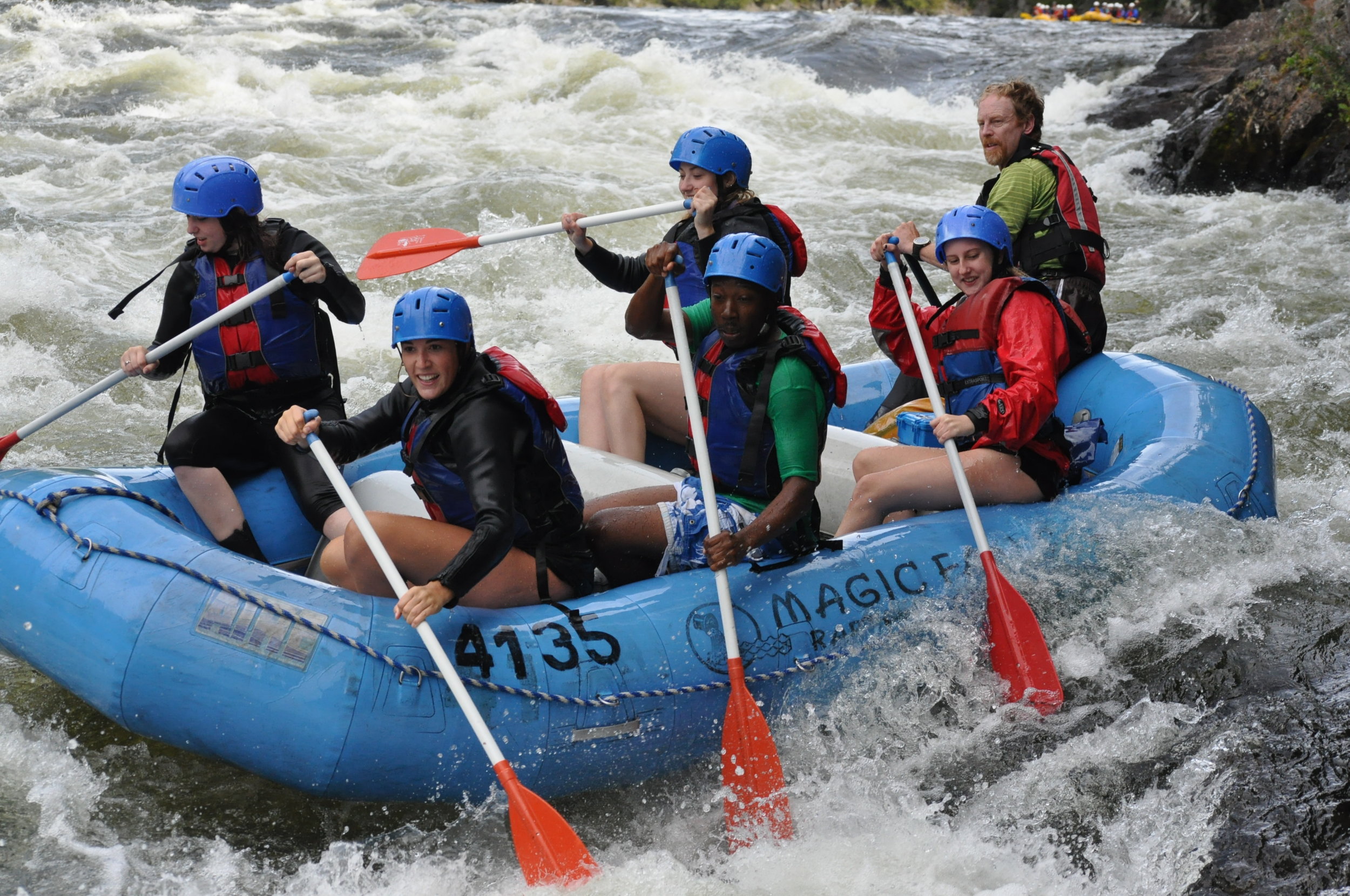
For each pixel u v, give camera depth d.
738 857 3.91
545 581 4.10
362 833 4.09
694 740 4.19
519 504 4.04
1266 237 12.11
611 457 5.12
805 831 4.04
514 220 12.24
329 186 13.46
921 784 4.24
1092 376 6.25
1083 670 4.69
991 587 4.56
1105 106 19.92
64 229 11.23
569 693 3.93
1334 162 13.77
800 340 4.08
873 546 4.58
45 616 4.05
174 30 26.50
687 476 4.93
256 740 3.81
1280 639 4.83
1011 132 6.34
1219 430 5.57
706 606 4.21
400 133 16.59
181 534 4.16
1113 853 3.85
